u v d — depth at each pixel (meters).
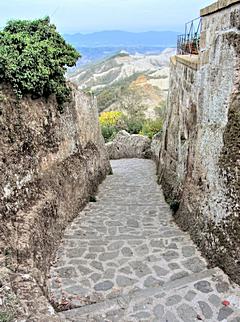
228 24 4.77
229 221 4.25
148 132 20.94
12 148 4.52
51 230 5.04
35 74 4.98
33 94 5.40
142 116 34.78
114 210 7.39
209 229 4.80
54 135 6.31
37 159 5.30
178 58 9.01
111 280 4.28
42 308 2.97
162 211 7.25
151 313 3.53
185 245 5.17
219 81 5.02
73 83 8.73
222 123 4.83
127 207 7.65
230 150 4.43
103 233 5.84
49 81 5.63
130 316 3.49
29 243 3.98
